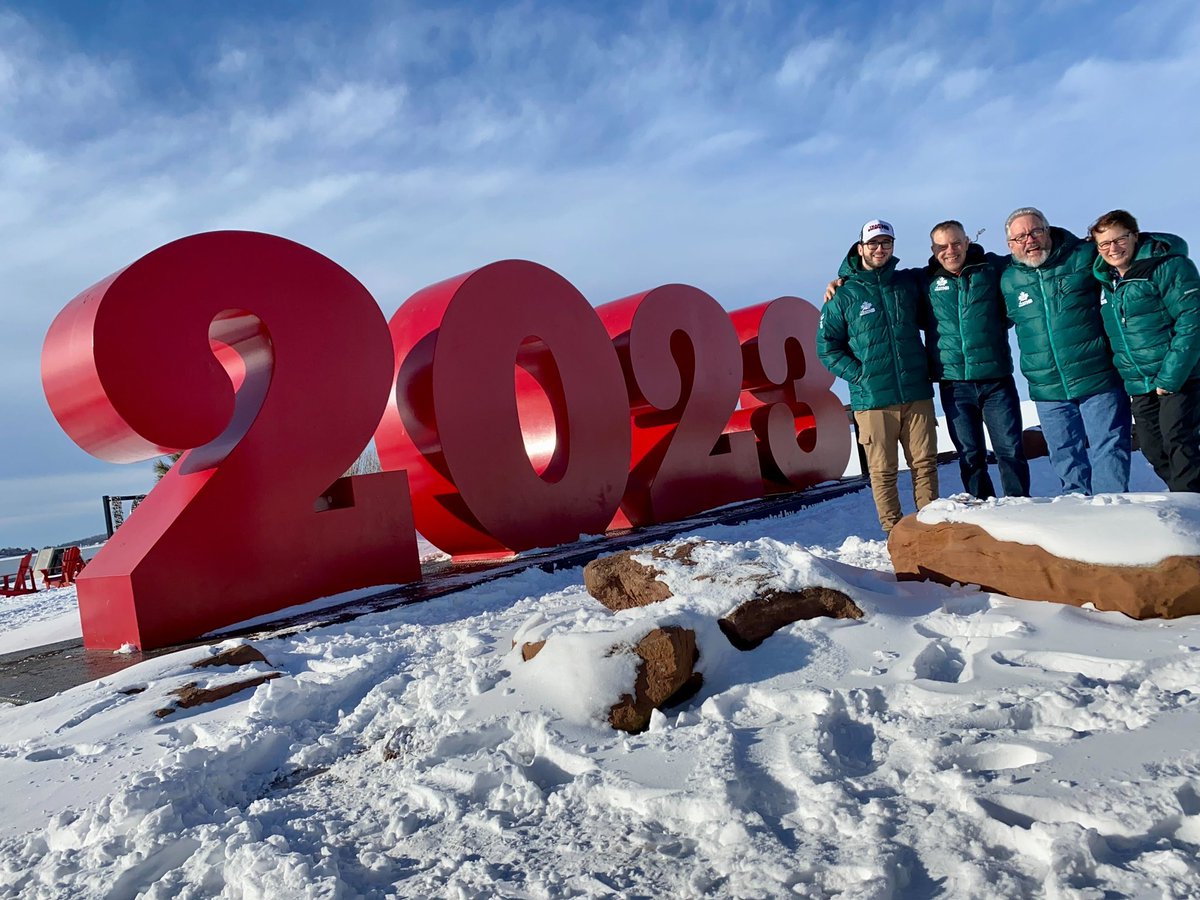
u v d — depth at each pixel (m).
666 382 10.06
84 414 5.46
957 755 2.06
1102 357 4.81
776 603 3.19
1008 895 1.50
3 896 2.30
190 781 2.85
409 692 3.52
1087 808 1.71
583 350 8.83
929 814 1.83
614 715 2.76
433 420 7.45
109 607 5.59
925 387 5.57
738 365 11.38
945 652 2.89
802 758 2.20
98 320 5.22
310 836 2.36
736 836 1.88
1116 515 3.23
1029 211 4.78
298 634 4.95
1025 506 3.68
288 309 6.32
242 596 5.86
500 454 7.82
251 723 3.40
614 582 3.73
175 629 5.53
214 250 5.91
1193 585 2.93
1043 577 3.28
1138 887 1.46
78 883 2.26
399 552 6.88
